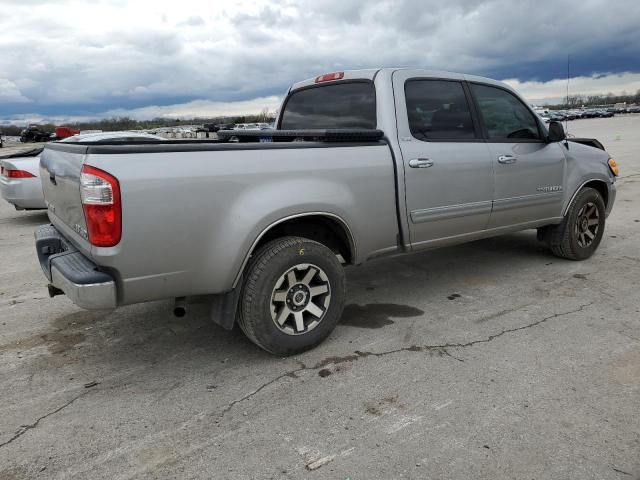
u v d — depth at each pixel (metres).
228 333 3.92
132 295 2.89
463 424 2.66
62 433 2.68
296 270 3.35
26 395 3.06
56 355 3.60
